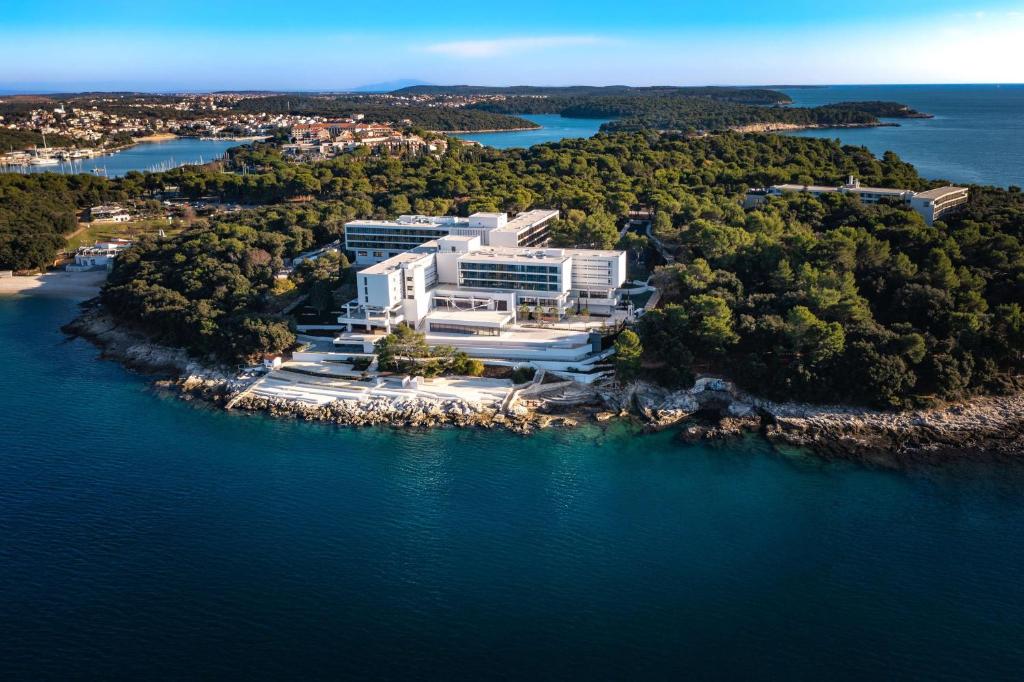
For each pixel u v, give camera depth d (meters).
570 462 142.88
